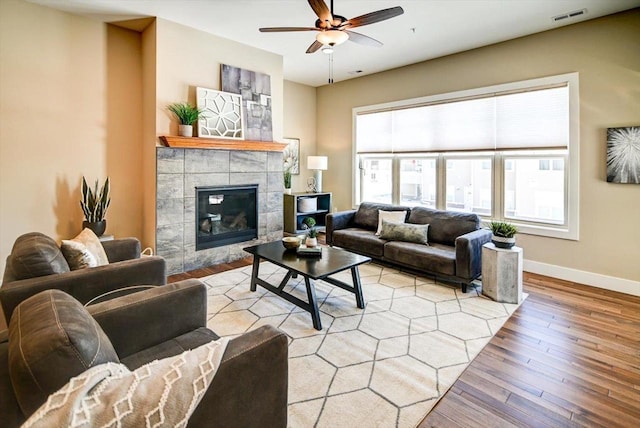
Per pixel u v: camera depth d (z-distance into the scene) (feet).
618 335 8.57
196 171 13.75
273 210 16.65
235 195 15.38
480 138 14.97
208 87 13.98
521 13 11.50
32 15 11.23
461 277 11.34
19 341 3.06
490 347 8.00
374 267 14.29
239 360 3.78
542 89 13.08
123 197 13.56
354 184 20.25
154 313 5.40
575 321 9.34
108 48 12.92
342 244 15.33
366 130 19.47
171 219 13.21
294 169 21.04
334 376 6.82
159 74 12.63
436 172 16.80
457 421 5.65
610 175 11.68
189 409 3.16
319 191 20.35
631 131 11.19
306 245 11.04
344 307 10.18
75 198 12.42
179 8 11.69
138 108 13.76
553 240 13.12
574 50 12.27
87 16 12.25
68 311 3.51
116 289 6.96
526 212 14.07
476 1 10.73
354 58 16.33
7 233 11.13
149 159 13.16
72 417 2.62
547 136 13.12
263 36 14.11
